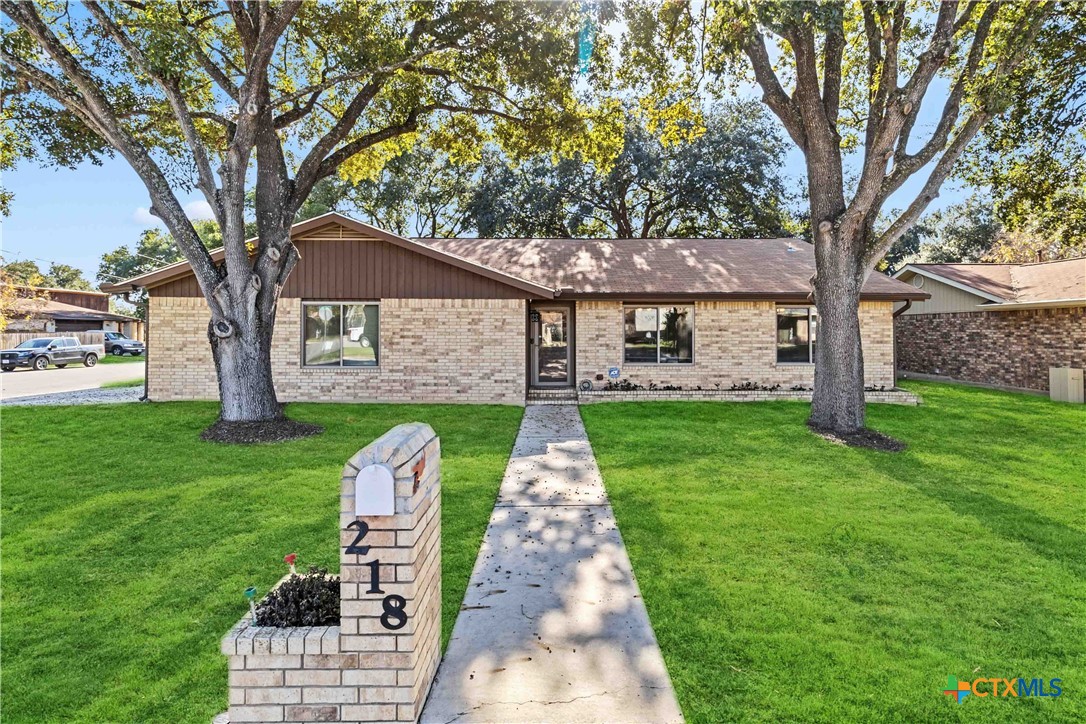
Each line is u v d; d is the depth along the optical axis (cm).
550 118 1216
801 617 360
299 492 616
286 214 1003
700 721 264
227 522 526
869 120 918
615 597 390
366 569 249
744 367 1422
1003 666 309
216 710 272
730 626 349
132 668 305
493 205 2825
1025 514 559
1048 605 379
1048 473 715
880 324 1417
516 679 297
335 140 1051
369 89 1062
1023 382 1553
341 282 1301
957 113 895
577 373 1411
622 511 569
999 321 1633
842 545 479
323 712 249
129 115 1089
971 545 482
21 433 907
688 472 714
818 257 971
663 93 1108
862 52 1159
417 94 1176
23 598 384
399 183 2909
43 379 1845
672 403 1300
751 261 1599
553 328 1486
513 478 695
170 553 457
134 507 566
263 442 862
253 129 911
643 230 3031
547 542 491
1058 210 1229
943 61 807
